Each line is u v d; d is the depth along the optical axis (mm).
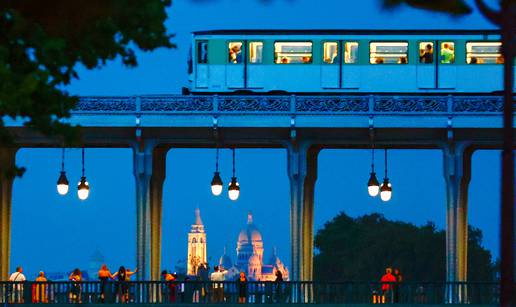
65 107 77125
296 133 119188
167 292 112438
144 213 119875
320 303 111188
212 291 112562
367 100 118500
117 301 111875
